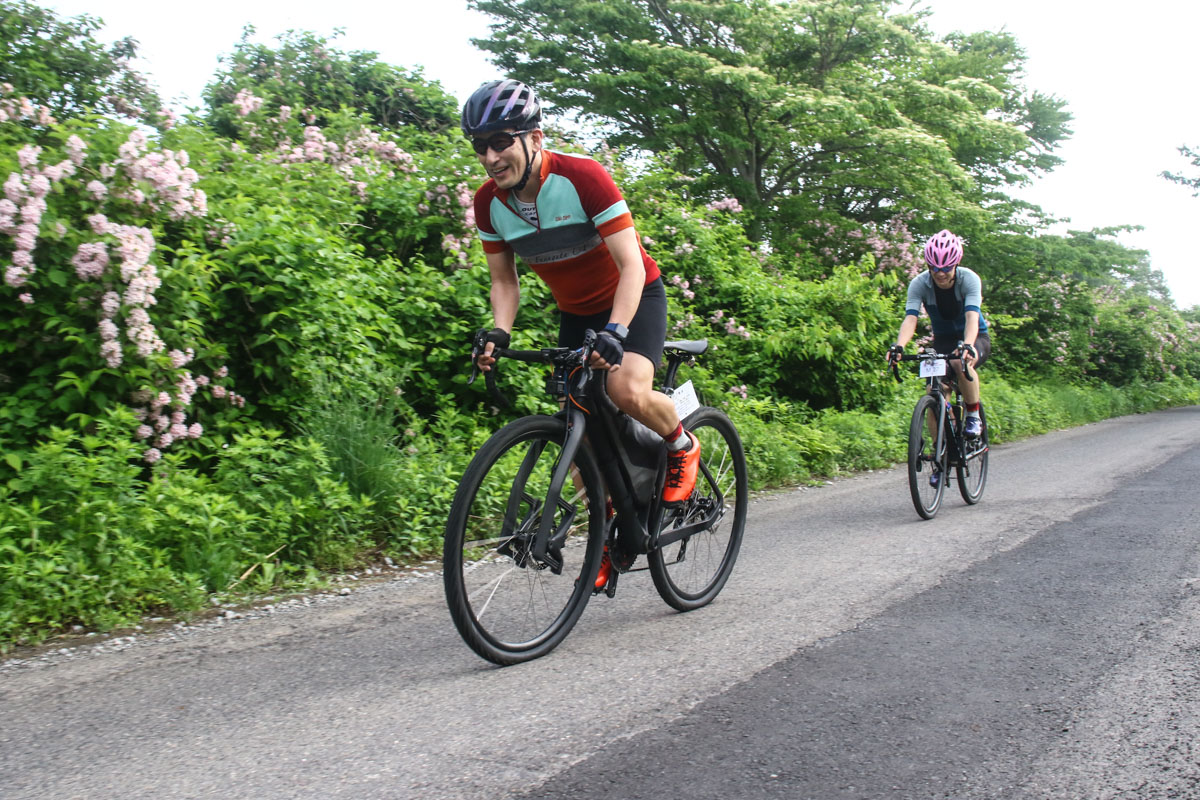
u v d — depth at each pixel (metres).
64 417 4.67
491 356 3.11
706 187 16.39
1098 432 12.79
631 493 3.35
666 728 2.44
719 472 3.88
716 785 2.11
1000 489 6.87
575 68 16.33
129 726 2.54
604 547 3.36
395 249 7.58
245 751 2.35
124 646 3.32
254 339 5.50
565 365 3.11
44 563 3.61
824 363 9.53
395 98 12.02
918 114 17.42
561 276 3.25
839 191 18.70
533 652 3.05
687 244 9.58
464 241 7.29
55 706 2.71
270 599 3.95
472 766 2.23
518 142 2.96
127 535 3.98
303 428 5.30
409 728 2.48
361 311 5.84
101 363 4.62
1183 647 3.02
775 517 5.85
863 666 2.90
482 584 2.92
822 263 16.23
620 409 3.25
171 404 4.82
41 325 4.64
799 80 16.81
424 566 4.54
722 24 16.09
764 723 2.46
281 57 11.79
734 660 2.98
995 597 3.69
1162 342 22.53
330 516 4.57
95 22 8.85
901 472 8.22
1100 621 3.33
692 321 8.91
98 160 4.86
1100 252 18.98
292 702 2.70
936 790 2.07
